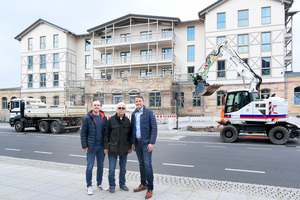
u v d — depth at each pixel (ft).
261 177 18.90
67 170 20.68
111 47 100.42
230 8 82.69
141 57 100.01
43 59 113.09
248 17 80.84
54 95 108.99
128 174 19.35
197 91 45.93
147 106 86.48
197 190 15.05
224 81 82.07
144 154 14.34
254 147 33.86
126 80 88.12
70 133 55.57
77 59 114.01
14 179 17.34
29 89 113.80
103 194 14.29
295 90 75.05
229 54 44.09
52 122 54.54
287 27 85.15
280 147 33.78
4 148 33.96
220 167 22.26
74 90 104.12
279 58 76.89
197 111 85.51
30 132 58.23
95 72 108.88
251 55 79.87
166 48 97.96
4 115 116.78
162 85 83.51
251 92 38.14
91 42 111.86
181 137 45.52
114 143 14.60
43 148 33.81
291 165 22.90
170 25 96.99
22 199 13.38
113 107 79.71
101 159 15.48
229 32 82.58
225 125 40.52
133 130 14.98
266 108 36.65
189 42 95.20
